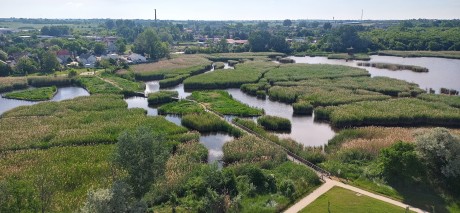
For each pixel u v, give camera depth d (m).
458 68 195.25
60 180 66.00
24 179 64.94
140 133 51.66
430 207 55.31
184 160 73.50
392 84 140.75
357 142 82.00
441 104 111.94
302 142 92.50
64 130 91.62
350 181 64.12
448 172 60.62
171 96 132.62
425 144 64.25
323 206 54.94
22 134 88.62
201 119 101.56
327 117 109.38
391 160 62.78
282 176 65.94
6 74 175.38
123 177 57.41
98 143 85.25
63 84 162.75
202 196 58.09
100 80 161.38
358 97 122.31
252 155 76.62
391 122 102.19
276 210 54.75
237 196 57.19
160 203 58.50
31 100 133.50
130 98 138.62
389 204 55.47
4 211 45.88
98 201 43.34
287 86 144.62
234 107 118.12
